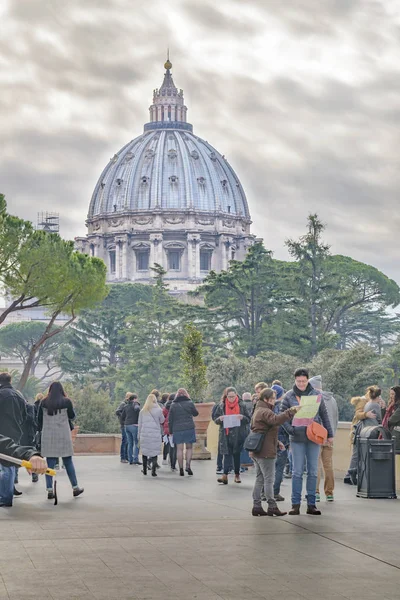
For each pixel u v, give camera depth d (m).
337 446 34.19
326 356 98.31
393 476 26.50
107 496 27.05
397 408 27.64
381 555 16.47
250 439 22.05
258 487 22.12
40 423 26.89
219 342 161.38
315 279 147.00
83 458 45.81
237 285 157.50
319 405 22.78
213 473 36.03
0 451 16.17
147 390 162.62
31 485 31.05
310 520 21.12
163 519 21.22
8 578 14.32
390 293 195.00
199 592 13.52
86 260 101.25
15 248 92.81
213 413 31.98
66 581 14.14
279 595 13.40
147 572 14.86
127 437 41.12
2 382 25.00
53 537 18.22
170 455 37.81
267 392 22.31
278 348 146.38
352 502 25.36
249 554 16.48
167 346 167.12
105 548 16.98
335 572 14.99
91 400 90.00
